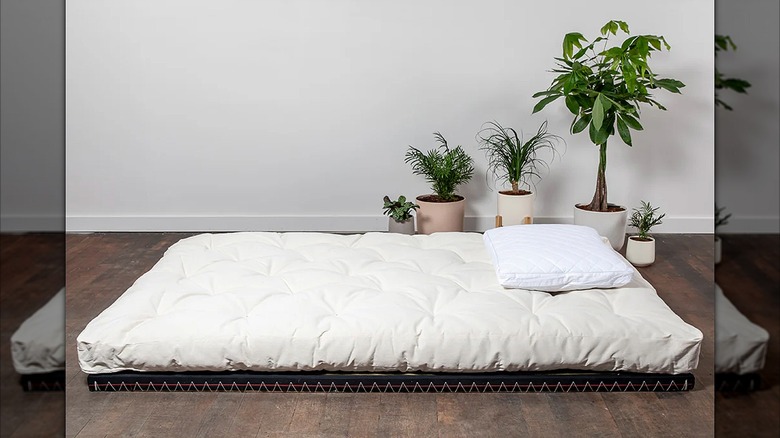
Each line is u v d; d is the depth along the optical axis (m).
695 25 4.70
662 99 4.77
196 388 2.57
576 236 3.07
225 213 4.96
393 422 2.37
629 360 2.53
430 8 4.71
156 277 2.97
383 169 4.91
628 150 4.84
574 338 2.52
